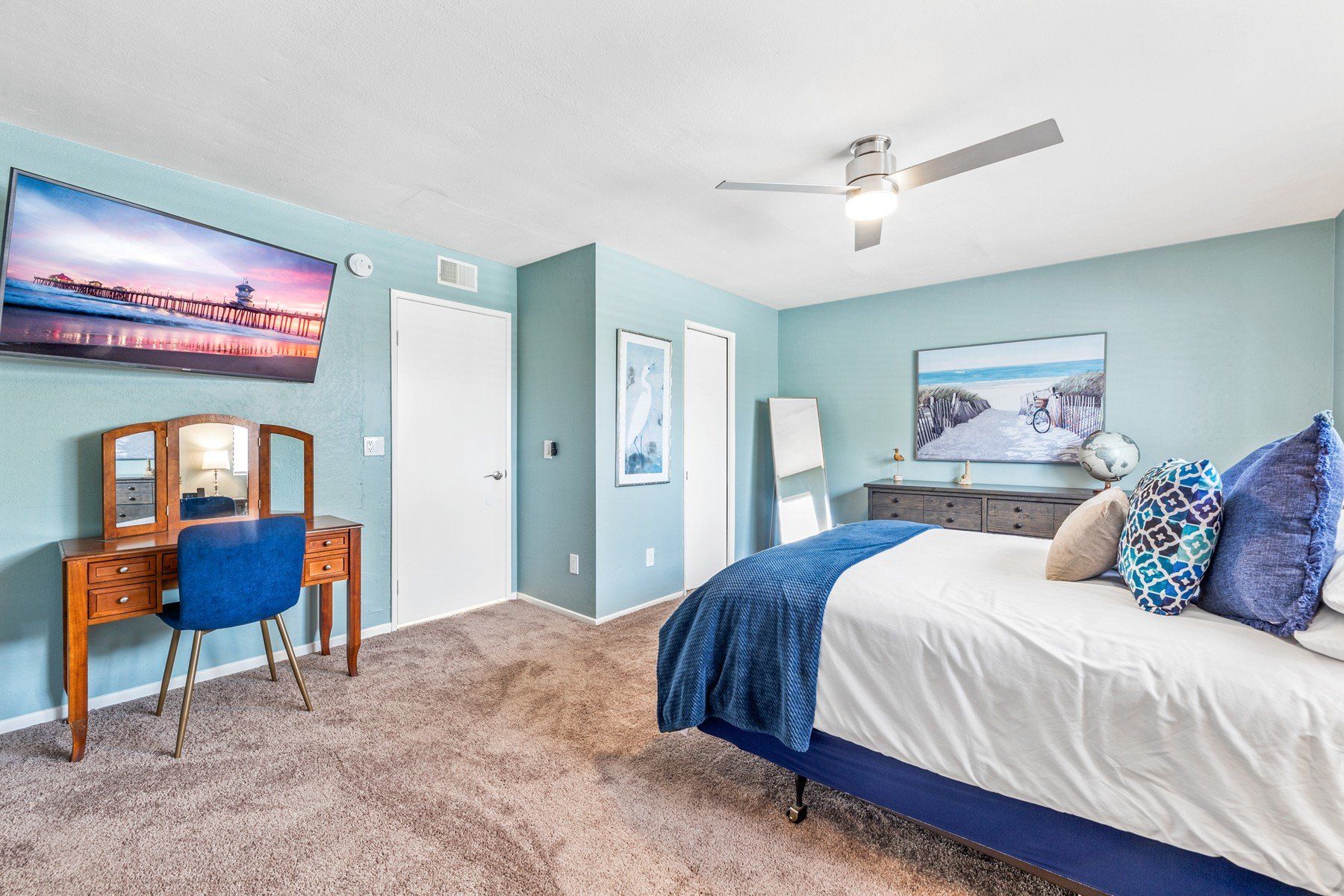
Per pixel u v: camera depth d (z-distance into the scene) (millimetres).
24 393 2160
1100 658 1242
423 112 2018
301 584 2359
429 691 2512
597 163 2393
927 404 4273
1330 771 1002
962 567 1868
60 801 1720
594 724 2236
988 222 2994
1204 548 1369
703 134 2156
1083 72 1767
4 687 2133
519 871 1455
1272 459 1305
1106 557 1680
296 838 1570
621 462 3590
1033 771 1269
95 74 1797
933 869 1473
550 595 3719
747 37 1624
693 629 1860
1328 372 2953
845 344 4711
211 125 2109
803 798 1781
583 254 3469
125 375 2381
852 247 3414
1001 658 1338
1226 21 1536
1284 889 1032
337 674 2682
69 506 2260
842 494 4715
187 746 2039
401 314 3299
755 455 4848
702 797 1774
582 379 3484
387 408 3248
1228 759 1082
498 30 1600
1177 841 1116
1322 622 1159
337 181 2582
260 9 1516
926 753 1402
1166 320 3373
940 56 1702
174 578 2199
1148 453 3434
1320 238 2967
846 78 1811
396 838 1575
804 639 1620
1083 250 3455
